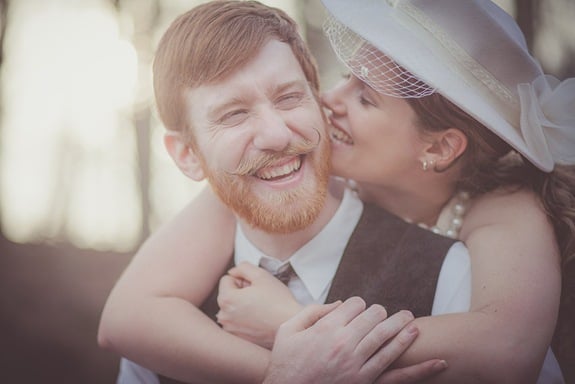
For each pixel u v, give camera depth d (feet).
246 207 5.19
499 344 4.74
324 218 5.75
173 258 5.86
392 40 5.35
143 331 5.40
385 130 5.64
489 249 5.30
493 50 5.52
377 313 4.92
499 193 5.93
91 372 16.66
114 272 20.06
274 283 5.53
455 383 4.67
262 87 4.99
